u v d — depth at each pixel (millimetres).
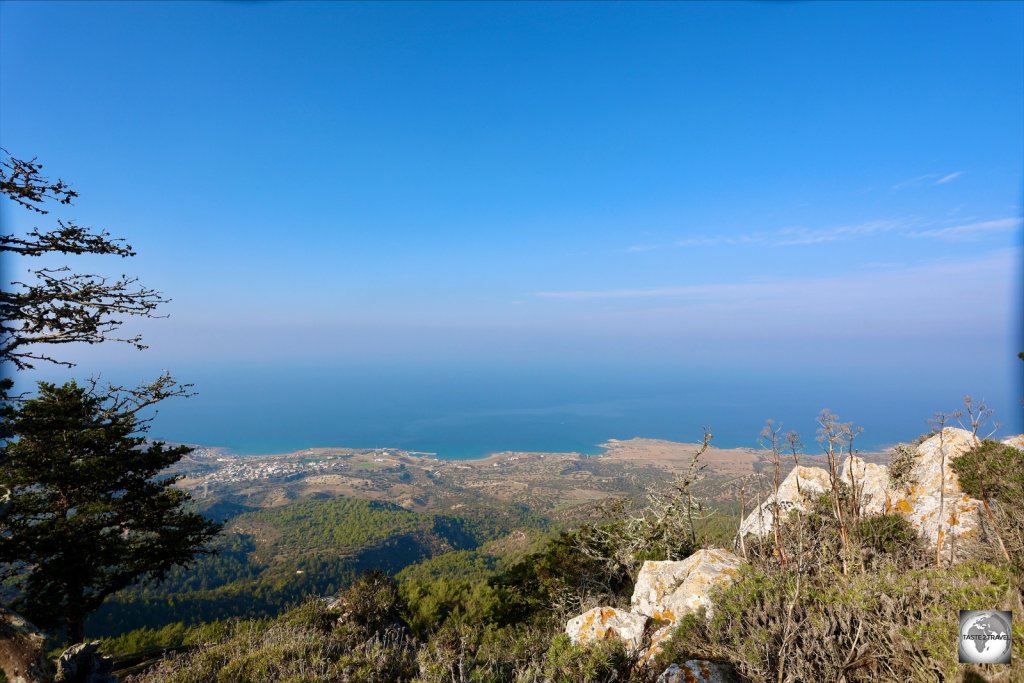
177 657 8094
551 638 8305
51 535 13305
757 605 5730
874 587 5238
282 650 7426
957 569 5379
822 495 10211
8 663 5566
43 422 13977
